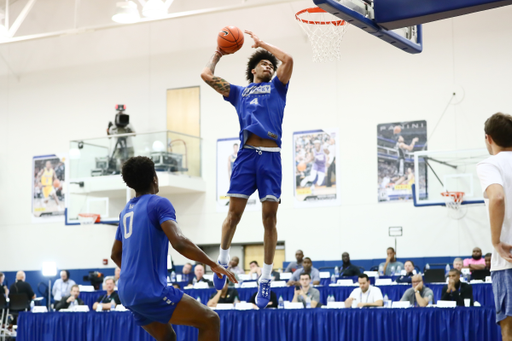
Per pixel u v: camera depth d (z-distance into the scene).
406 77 14.87
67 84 18.22
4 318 12.84
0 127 18.70
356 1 4.61
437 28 14.70
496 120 3.14
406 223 14.42
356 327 7.58
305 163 15.55
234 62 16.52
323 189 15.30
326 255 15.03
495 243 2.91
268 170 3.70
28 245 17.92
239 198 3.77
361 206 14.90
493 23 14.22
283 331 7.85
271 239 3.78
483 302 10.10
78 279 17.22
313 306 9.18
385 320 7.47
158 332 3.79
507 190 3.04
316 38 11.90
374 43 15.26
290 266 13.27
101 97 17.80
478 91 14.17
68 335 8.98
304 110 15.71
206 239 16.34
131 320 8.62
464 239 13.91
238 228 16.00
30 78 18.66
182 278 13.65
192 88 16.94
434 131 14.43
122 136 16.02
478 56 14.27
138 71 17.52
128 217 3.58
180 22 17.22
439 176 13.27
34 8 18.69
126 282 3.47
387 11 4.64
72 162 16.45
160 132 15.67
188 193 16.69
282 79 3.75
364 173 14.97
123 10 13.63
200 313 3.52
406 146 14.62
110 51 17.88
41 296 17.36
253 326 7.97
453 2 4.35
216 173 16.48
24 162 18.36
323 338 7.68
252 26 16.41
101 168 16.09
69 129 18.02
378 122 14.98
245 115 3.74
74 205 16.45
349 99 15.34
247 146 3.73
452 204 13.15
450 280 8.97
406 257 14.30
